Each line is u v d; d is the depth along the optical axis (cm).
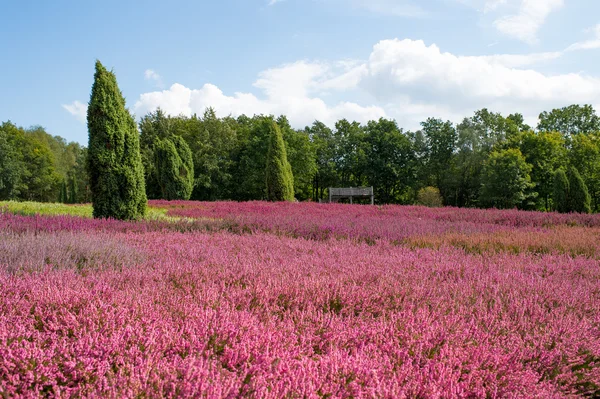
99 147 959
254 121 5022
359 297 333
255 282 358
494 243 715
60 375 197
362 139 4916
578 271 497
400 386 206
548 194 3831
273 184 2367
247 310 297
